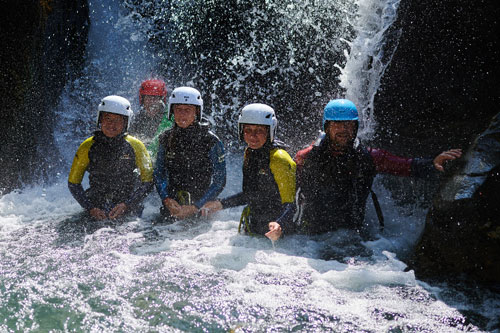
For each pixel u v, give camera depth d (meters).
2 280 3.10
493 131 3.63
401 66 5.65
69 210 4.76
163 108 5.77
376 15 5.75
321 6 6.69
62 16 7.20
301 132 7.35
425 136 5.30
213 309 2.74
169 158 4.53
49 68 6.75
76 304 2.80
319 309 2.74
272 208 4.03
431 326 2.55
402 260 3.51
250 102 8.09
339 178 3.97
